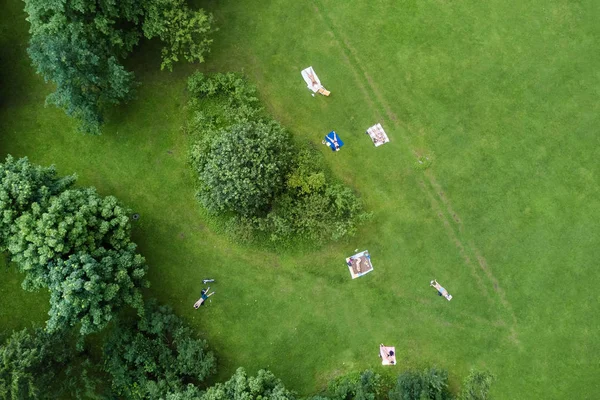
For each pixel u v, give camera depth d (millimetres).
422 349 30625
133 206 31578
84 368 28906
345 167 31500
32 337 28688
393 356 30547
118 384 28641
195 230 31406
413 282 30984
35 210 25016
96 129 29875
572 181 31188
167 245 31375
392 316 30859
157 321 29188
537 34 31750
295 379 30547
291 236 30797
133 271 27328
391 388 30047
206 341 30453
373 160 31547
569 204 31109
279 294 31094
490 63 31766
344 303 30969
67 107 28469
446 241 31141
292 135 31625
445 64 31781
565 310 30578
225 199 28781
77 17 27453
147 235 31375
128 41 29594
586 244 30906
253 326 30938
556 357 30359
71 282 24078
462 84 31750
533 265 30906
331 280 31062
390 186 31438
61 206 25500
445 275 30969
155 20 28422
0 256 31156
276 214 30188
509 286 30812
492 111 31594
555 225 31047
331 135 31531
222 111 31594
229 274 31234
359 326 30844
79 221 25719
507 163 31375
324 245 31031
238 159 28188
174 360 29156
